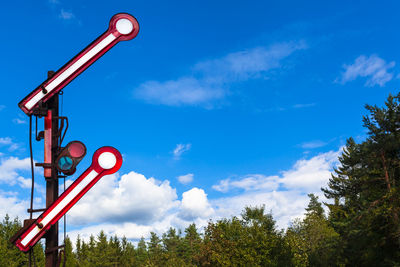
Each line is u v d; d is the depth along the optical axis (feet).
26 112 13.79
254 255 88.07
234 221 97.09
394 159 98.22
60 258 13.82
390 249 90.27
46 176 13.73
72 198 13.39
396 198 87.66
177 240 298.97
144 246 314.96
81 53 14.24
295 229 118.73
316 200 251.80
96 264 185.88
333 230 124.06
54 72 14.20
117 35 14.56
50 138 13.93
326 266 95.40
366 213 92.73
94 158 13.57
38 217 13.07
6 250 128.98
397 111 98.53
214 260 94.22
